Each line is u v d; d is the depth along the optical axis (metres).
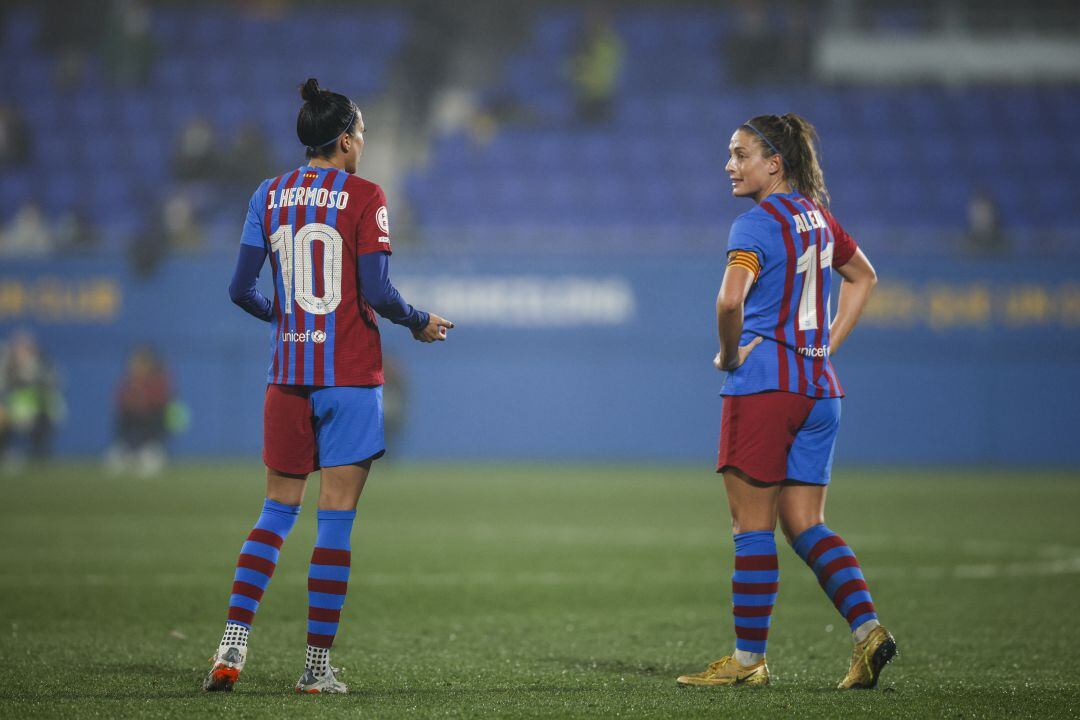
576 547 39.41
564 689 18.48
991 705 17.08
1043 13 103.31
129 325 85.31
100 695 17.72
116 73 104.88
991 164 96.19
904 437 82.56
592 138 98.94
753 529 18.73
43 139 100.31
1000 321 82.25
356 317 18.59
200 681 18.98
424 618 26.06
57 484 65.12
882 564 35.03
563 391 84.75
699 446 84.00
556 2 115.31
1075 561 35.75
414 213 89.88
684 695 17.86
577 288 84.44
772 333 18.69
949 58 102.69
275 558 18.73
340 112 19.05
